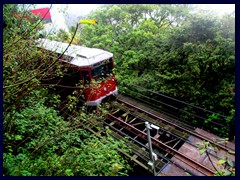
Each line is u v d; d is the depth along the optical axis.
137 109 11.05
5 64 5.11
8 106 5.47
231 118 9.08
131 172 7.99
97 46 14.23
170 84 10.99
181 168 7.46
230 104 9.59
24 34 5.69
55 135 5.79
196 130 9.41
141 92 12.16
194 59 10.18
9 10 6.83
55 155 5.33
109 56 10.49
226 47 9.65
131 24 17.56
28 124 5.84
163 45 12.21
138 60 12.98
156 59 12.34
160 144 8.73
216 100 10.01
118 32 16.11
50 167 4.89
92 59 9.93
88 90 9.95
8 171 4.45
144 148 8.60
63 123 6.55
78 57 9.89
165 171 7.39
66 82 10.73
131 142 8.63
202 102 10.32
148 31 14.76
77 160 5.36
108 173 5.44
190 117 10.44
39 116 6.37
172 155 8.19
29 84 5.93
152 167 6.57
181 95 10.68
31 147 5.34
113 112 10.79
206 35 10.61
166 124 10.03
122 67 13.56
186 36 10.88
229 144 8.49
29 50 6.04
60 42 8.45
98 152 6.02
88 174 5.20
